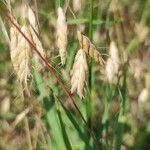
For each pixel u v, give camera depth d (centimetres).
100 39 27
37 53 18
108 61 21
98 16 27
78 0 23
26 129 25
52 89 22
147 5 35
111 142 24
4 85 28
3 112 27
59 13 18
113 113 27
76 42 23
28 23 18
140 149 27
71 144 24
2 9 18
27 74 18
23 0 19
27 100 23
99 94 29
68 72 22
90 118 23
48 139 24
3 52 29
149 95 31
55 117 23
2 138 28
